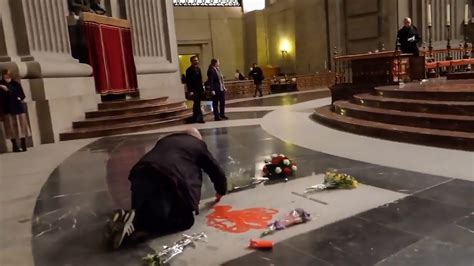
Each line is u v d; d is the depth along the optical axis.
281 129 8.70
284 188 4.38
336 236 3.12
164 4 14.80
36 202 4.48
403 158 5.48
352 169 5.02
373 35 19.64
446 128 6.45
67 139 9.19
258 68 19.45
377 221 3.35
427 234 3.06
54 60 9.49
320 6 22.67
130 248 3.12
